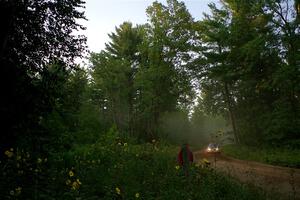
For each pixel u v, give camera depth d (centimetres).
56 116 1636
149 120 5141
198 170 1338
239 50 3788
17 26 1305
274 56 3412
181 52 4725
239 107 4662
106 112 6072
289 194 1239
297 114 3391
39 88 1346
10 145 1187
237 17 3669
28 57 1374
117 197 913
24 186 850
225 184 1185
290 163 2311
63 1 1426
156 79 4759
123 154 1508
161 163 1417
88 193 925
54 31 1444
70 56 1514
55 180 968
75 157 1298
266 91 4259
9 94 1206
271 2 2992
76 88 1812
